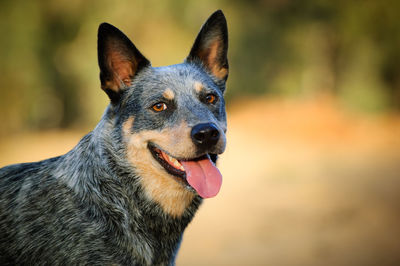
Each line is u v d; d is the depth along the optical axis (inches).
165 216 156.3
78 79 967.0
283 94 1339.8
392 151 763.4
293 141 890.7
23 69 927.0
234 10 1197.1
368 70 1107.3
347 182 557.6
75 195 146.6
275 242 365.1
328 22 1251.2
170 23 980.6
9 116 943.0
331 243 355.9
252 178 599.8
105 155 154.3
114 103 165.6
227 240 373.1
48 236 143.1
